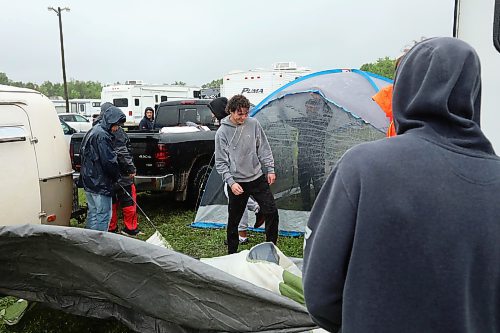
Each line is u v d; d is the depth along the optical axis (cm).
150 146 678
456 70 119
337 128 558
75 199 575
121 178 594
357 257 116
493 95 253
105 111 547
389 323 112
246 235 571
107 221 556
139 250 276
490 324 113
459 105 120
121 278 289
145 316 301
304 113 575
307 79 598
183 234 623
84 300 323
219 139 466
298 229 591
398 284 112
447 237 111
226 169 465
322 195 131
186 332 283
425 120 122
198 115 1016
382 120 535
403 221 112
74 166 704
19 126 466
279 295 253
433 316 110
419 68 123
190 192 736
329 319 128
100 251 282
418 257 111
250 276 305
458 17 262
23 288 335
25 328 355
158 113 1066
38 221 480
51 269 315
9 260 323
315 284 123
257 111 600
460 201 112
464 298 110
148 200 834
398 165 116
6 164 450
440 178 113
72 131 1597
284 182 595
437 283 110
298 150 580
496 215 112
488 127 254
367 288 114
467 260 111
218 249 557
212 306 265
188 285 269
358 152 123
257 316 254
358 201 117
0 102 454
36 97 499
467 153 117
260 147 478
